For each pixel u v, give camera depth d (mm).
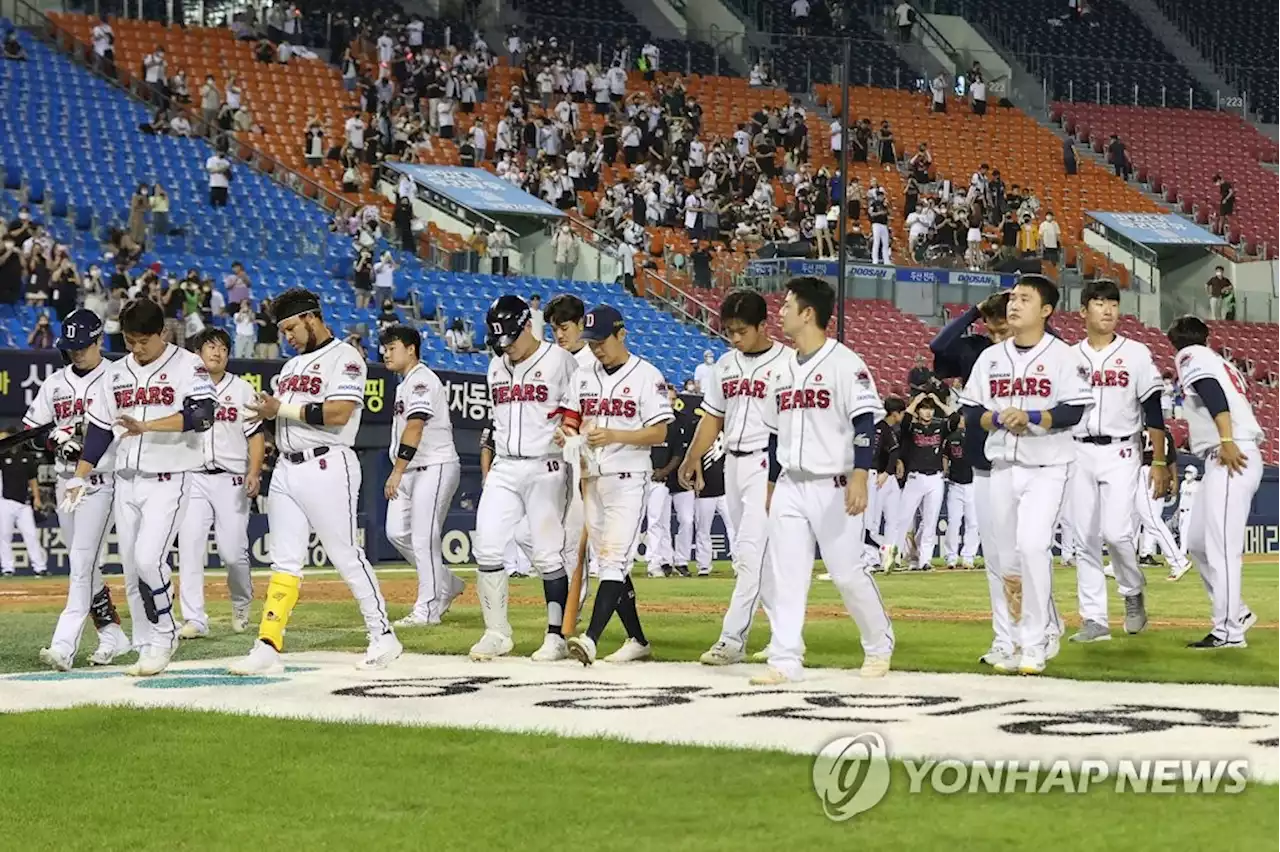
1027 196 65750
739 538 15109
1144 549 36625
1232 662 15391
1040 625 14320
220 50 57719
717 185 59906
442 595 20484
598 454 15453
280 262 47875
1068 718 11078
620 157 60625
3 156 47656
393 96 57719
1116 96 77125
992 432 14617
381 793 8898
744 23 73312
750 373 14984
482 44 62406
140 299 14617
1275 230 72125
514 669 14812
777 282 53625
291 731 10891
